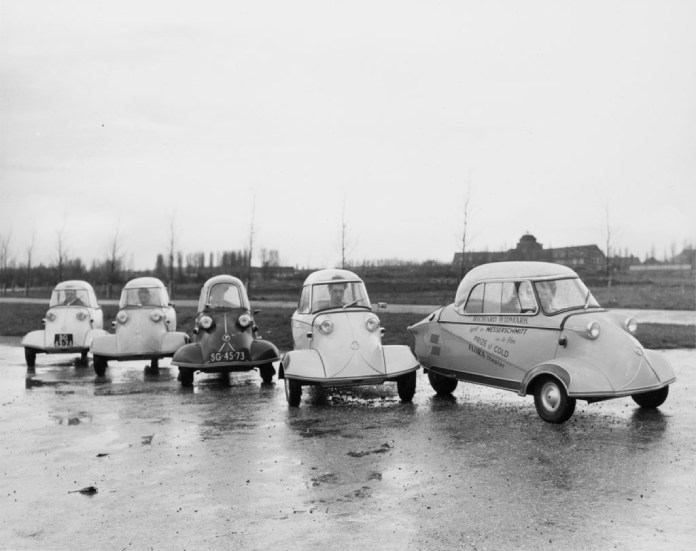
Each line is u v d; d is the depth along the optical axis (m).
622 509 5.51
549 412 8.74
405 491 6.12
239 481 6.55
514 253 50.78
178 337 14.29
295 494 6.12
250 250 38.88
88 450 7.88
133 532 5.29
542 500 5.77
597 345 8.64
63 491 6.35
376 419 9.38
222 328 12.53
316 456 7.41
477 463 6.96
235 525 5.39
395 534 5.12
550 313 9.20
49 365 16.48
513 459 7.07
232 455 7.54
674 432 8.08
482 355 10.08
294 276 56.72
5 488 6.47
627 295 41.25
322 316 10.67
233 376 14.29
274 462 7.21
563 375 8.45
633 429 8.29
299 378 10.06
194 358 12.31
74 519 5.60
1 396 11.83
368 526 5.30
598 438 7.87
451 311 10.84
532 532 5.08
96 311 16.84
